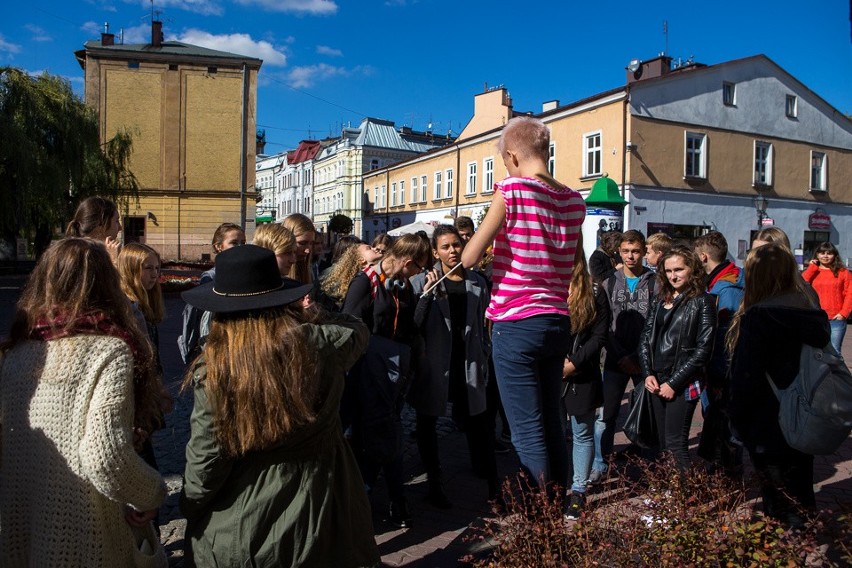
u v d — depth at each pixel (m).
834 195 30.91
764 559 2.24
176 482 4.79
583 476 4.23
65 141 25.36
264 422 2.01
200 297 2.15
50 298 2.11
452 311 4.48
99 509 2.06
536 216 2.74
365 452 3.98
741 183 27.39
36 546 2.02
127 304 2.27
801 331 3.09
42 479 2.01
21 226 23.28
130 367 2.09
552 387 3.01
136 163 35.88
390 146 62.66
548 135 2.96
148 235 36.12
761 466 3.29
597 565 2.33
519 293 2.78
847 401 2.95
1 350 2.19
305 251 4.39
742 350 3.30
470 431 4.83
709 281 5.04
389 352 3.98
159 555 2.45
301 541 2.09
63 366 2.02
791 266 3.31
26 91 24.14
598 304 4.11
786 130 28.86
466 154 35.78
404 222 43.84
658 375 4.00
